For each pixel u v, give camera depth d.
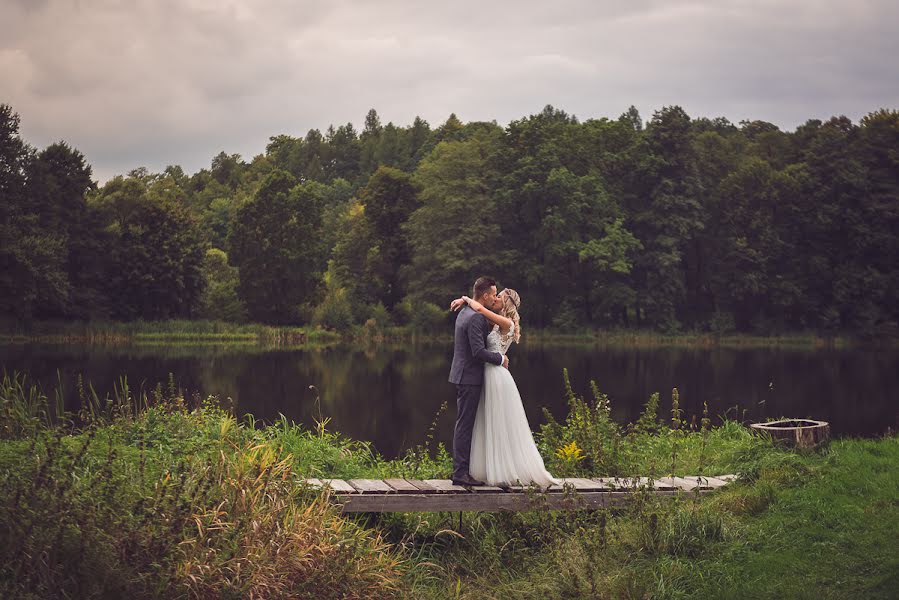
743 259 59.88
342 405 21.25
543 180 59.50
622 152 62.62
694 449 10.05
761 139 70.81
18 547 4.38
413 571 6.02
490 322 6.86
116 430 7.61
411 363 37.81
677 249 60.12
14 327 49.16
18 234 47.69
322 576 5.07
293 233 59.59
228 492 5.57
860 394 24.61
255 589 4.73
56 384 22.67
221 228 94.56
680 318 62.47
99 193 62.00
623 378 31.05
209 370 30.72
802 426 8.84
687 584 5.39
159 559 4.66
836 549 5.66
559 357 44.25
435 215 59.47
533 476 6.79
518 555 6.22
